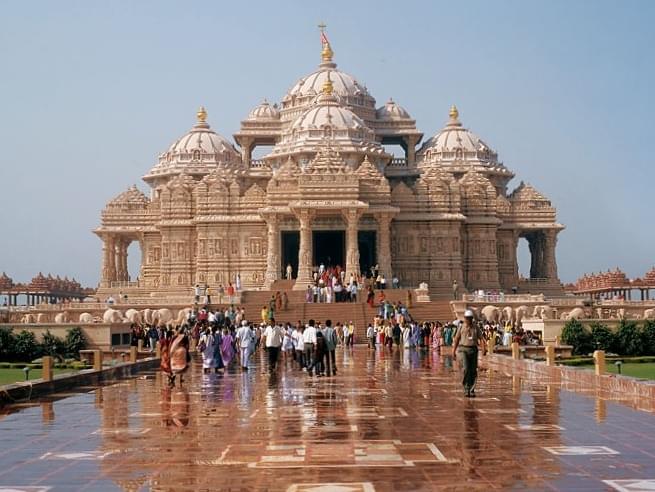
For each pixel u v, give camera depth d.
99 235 132.50
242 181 139.88
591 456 20.58
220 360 51.06
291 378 45.19
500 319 93.38
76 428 26.30
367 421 26.98
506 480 18.02
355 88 149.50
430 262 120.06
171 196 125.12
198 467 19.78
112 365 49.38
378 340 80.44
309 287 99.69
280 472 19.09
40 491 17.59
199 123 148.88
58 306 103.50
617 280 128.00
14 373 53.03
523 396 34.44
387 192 114.25
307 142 130.75
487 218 124.19
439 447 22.00
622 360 60.62
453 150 142.62
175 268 124.19
